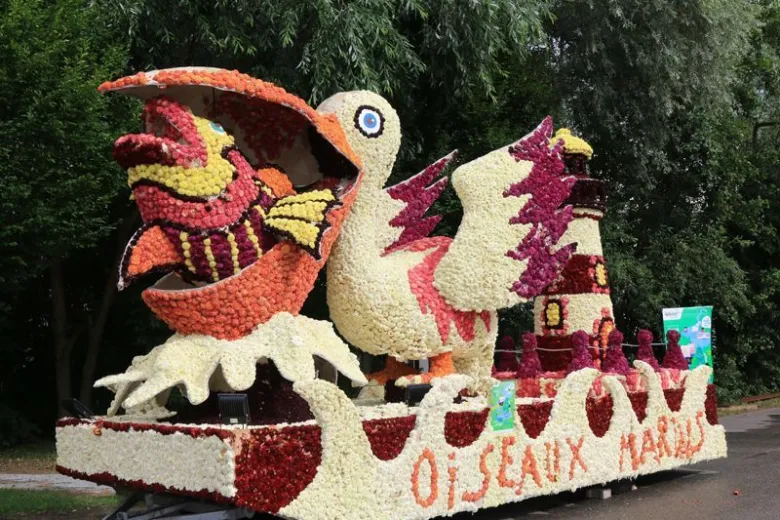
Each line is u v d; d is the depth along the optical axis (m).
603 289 7.80
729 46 13.17
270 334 4.82
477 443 5.42
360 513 4.59
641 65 12.59
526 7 9.96
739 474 7.91
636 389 7.22
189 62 9.79
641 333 7.75
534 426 5.96
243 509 4.51
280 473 4.30
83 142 7.91
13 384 12.32
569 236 7.77
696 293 15.03
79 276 12.17
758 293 17.22
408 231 6.17
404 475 4.89
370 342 5.63
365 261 5.57
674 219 15.61
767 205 16.77
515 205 5.97
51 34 7.99
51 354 12.46
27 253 8.37
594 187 7.83
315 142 5.61
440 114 11.28
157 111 4.67
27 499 6.52
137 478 4.62
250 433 4.23
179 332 4.90
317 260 4.82
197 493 4.25
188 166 4.58
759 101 17.95
